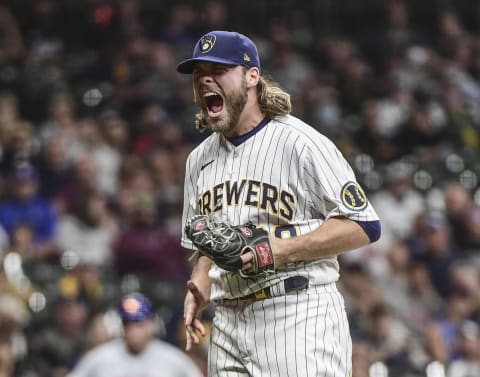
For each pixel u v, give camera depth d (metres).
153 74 56.72
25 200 40.91
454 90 59.69
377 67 64.38
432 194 49.75
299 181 16.05
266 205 16.06
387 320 37.28
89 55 61.19
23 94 55.03
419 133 55.62
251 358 16.14
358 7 69.19
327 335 16.02
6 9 63.03
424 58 63.34
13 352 32.59
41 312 35.56
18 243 38.62
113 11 62.81
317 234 15.72
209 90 15.91
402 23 68.00
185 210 17.61
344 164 16.36
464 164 53.25
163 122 51.25
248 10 67.38
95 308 36.69
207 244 15.29
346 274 39.78
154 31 63.28
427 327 38.00
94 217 41.44
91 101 55.22
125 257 39.91
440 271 43.38
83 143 47.94
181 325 35.41
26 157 46.38
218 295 16.59
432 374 35.59
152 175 45.81
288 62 60.81
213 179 16.66
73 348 34.25
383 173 51.19
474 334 36.22
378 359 34.84
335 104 58.88
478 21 69.94
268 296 16.06
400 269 42.34
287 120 16.50
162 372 30.11
